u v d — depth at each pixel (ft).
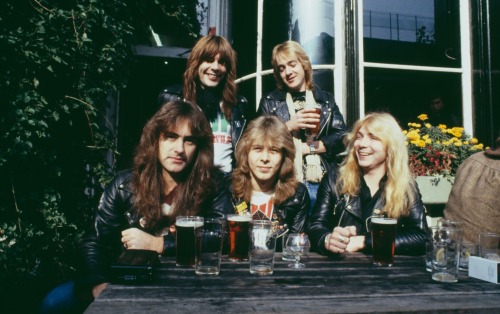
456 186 7.38
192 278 4.55
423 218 7.09
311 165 9.31
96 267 6.09
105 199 6.81
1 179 9.78
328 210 7.68
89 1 11.22
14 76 9.95
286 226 7.48
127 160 14.47
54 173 10.36
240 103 10.12
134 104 16.98
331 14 13.39
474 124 13.94
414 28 14.19
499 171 6.89
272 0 14.06
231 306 3.65
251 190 7.52
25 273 9.78
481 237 5.23
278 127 7.25
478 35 13.96
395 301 3.90
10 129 9.59
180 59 17.03
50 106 10.55
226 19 15.66
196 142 6.54
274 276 4.72
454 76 14.28
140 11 13.79
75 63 10.94
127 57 12.56
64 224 10.34
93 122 11.45
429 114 14.05
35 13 10.54
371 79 13.62
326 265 5.33
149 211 6.55
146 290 4.08
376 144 7.35
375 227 5.39
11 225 9.79
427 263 5.16
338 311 3.58
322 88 13.21
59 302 6.23
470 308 3.76
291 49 9.80
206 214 7.06
